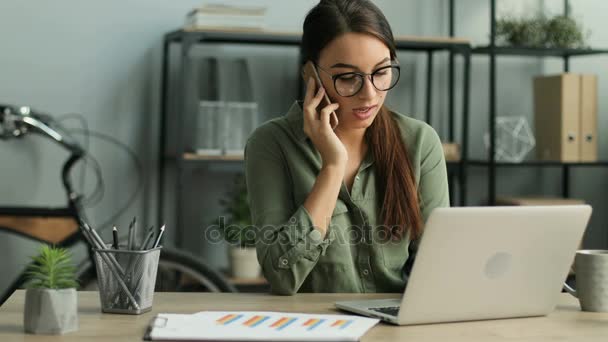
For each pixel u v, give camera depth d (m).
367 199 2.05
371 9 1.91
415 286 1.52
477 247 1.54
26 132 3.39
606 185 4.43
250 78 3.94
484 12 4.23
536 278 1.63
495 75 4.19
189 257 3.40
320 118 1.92
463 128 3.92
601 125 4.43
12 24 3.79
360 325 1.49
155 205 3.97
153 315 1.62
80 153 3.43
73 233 3.35
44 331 1.45
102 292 1.64
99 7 3.86
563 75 3.97
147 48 3.91
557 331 1.53
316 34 1.94
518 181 4.35
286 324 1.47
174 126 3.97
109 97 3.89
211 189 4.02
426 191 2.11
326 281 2.04
